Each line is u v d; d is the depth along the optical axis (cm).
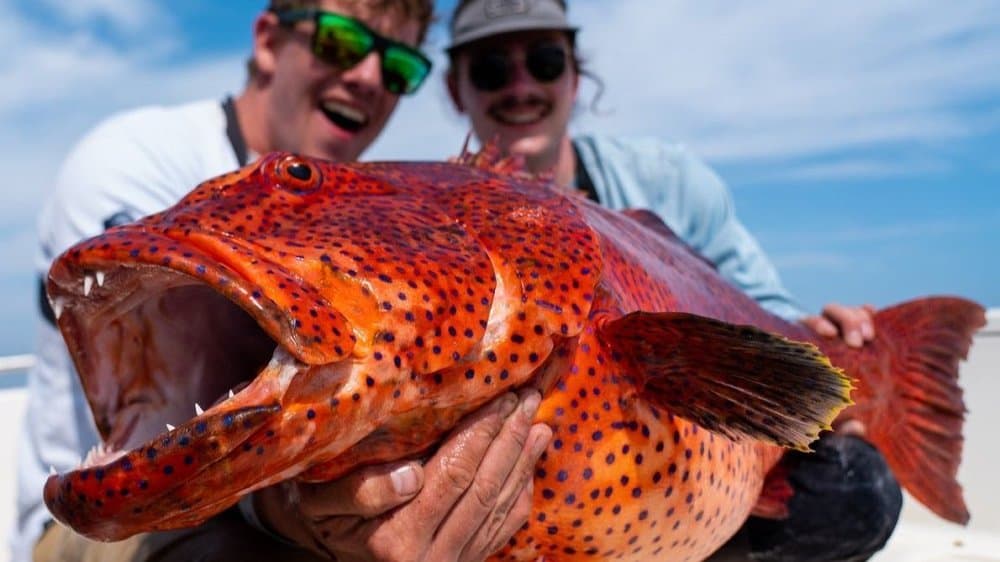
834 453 83
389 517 45
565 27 125
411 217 45
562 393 47
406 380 39
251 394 36
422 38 119
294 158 45
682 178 127
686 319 45
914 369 89
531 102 124
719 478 56
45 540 75
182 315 44
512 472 45
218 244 37
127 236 38
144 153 89
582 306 46
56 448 83
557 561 52
